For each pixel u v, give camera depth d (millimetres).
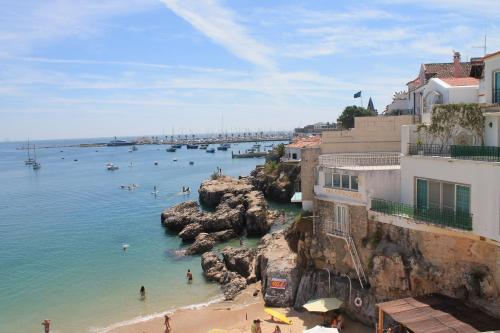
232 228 75062
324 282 39844
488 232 26422
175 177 169125
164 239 74875
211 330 37062
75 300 49719
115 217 95125
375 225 35500
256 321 36719
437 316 26938
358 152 45625
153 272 58250
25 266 62531
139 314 45406
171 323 42375
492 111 31875
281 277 43969
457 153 29844
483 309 27672
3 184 165000
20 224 91312
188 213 82188
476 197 27234
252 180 114812
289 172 104188
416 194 33125
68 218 96000
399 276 32594
